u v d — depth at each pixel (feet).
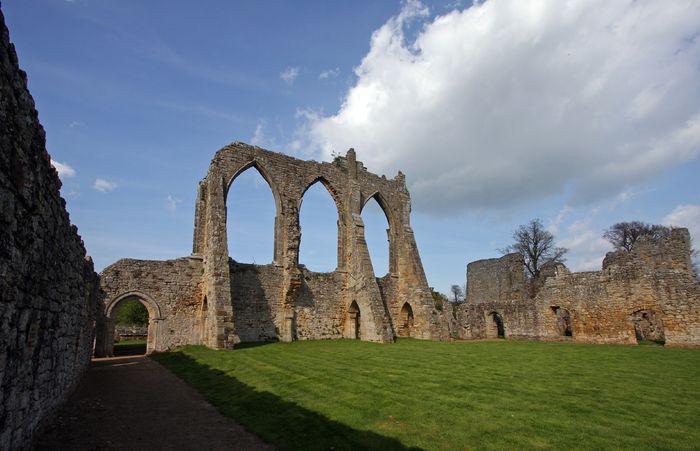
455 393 34.50
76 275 32.04
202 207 89.92
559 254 178.29
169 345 78.79
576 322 96.17
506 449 22.36
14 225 14.90
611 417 27.30
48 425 25.02
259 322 86.74
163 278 80.74
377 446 23.81
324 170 104.99
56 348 25.38
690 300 78.33
